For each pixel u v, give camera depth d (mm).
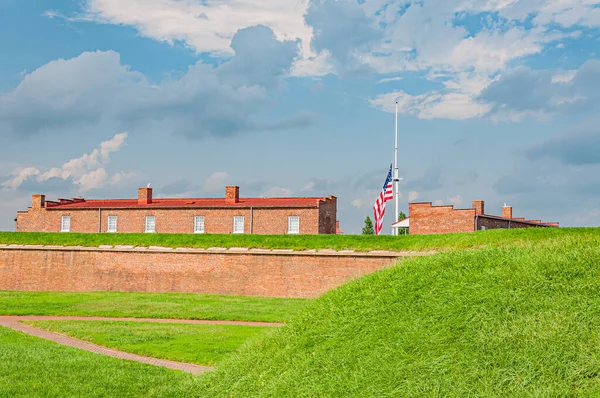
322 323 12328
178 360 15641
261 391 10789
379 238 32312
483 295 10898
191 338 18406
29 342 17516
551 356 9016
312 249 32531
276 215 42500
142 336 18719
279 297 31891
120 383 12656
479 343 9695
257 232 42688
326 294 13867
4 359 14484
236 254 33469
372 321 11500
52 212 47625
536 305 10258
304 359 11234
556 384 8516
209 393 11555
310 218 41938
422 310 11195
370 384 9688
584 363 8742
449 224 39562
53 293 33844
